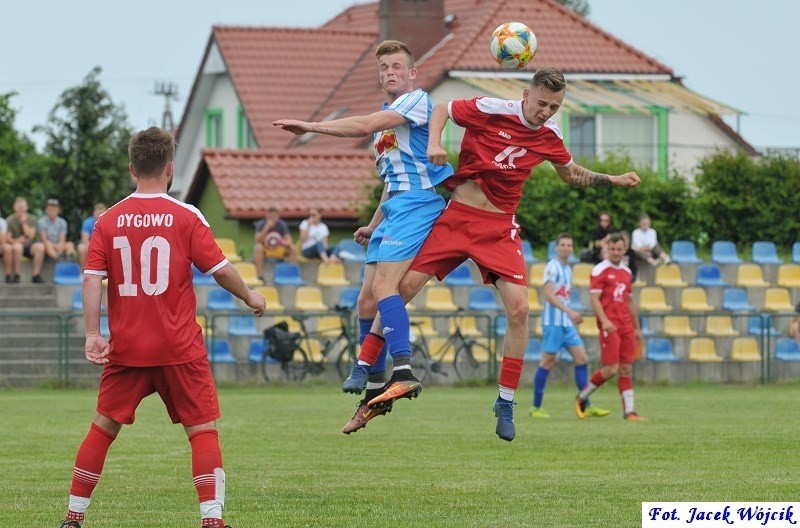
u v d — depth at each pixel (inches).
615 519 437.7
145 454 629.3
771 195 1584.6
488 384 1218.6
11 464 590.9
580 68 1878.7
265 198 1642.5
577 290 1339.8
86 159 1855.3
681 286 1380.4
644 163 1877.5
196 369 382.9
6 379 1133.7
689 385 1262.3
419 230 428.5
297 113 2047.2
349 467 580.7
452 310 1298.0
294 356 1214.9
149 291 378.0
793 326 1182.9
